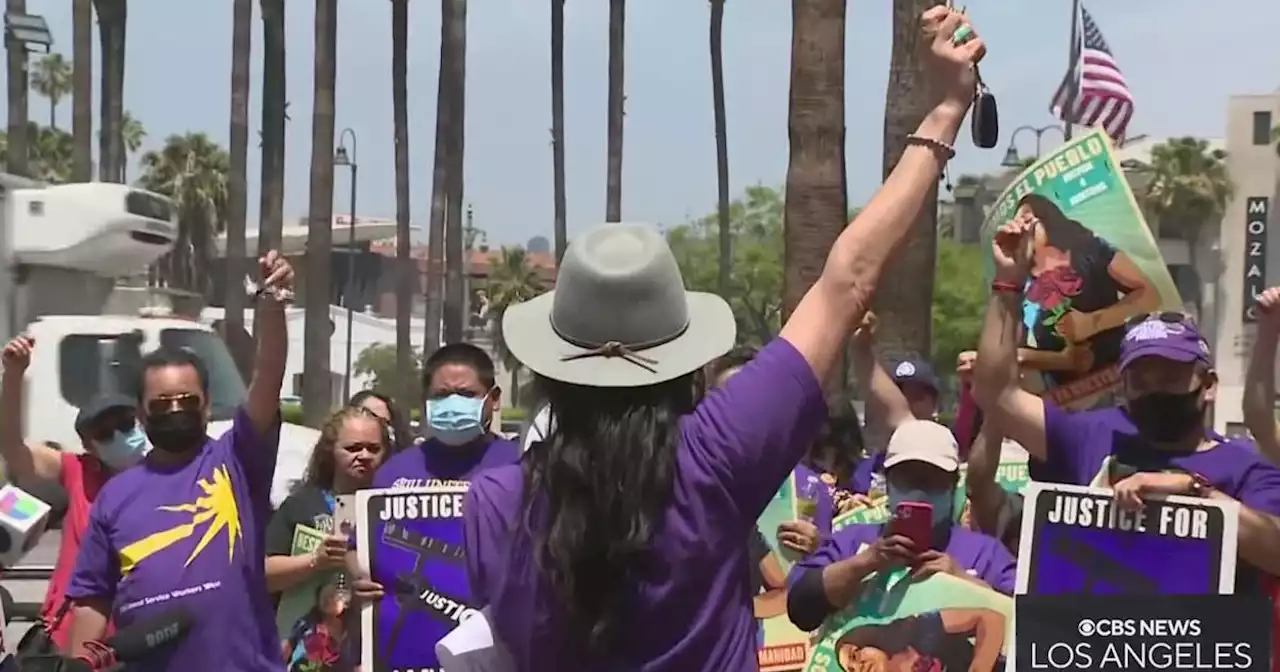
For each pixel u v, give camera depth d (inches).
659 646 95.7
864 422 315.6
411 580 192.7
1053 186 180.9
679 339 100.3
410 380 1550.2
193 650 164.7
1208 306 2466.8
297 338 2089.1
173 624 163.0
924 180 103.8
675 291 100.9
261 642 169.8
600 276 98.9
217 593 166.6
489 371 212.8
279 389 170.7
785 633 200.8
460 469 209.5
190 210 2203.5
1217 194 2432.3
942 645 159.2
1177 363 156.0
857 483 248.4
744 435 96.0
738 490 96.1
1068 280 179.9
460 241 1403.8
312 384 1185.4
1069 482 165.2
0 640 153.7
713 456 96.0
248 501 171.2
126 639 160.6
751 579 103.7
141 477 173.2
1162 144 2448.3
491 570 99.9
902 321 409.1
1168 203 2425.0
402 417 278.1
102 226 499.5
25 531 171.8
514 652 98.5
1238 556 155.3
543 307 106.3
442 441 211.0
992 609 158.9
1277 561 153.1
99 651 157.4
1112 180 178.7
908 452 168.7
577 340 100.0
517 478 101.0
